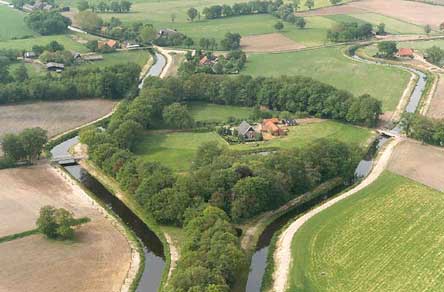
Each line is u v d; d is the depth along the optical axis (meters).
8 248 170.62
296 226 185.25
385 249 168.88
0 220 186.88
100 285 153.88
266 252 174.12
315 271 159.88
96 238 177.50
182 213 182.38
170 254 169.25
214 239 156.12
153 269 164.00
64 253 168.50
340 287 152.25
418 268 159.12
